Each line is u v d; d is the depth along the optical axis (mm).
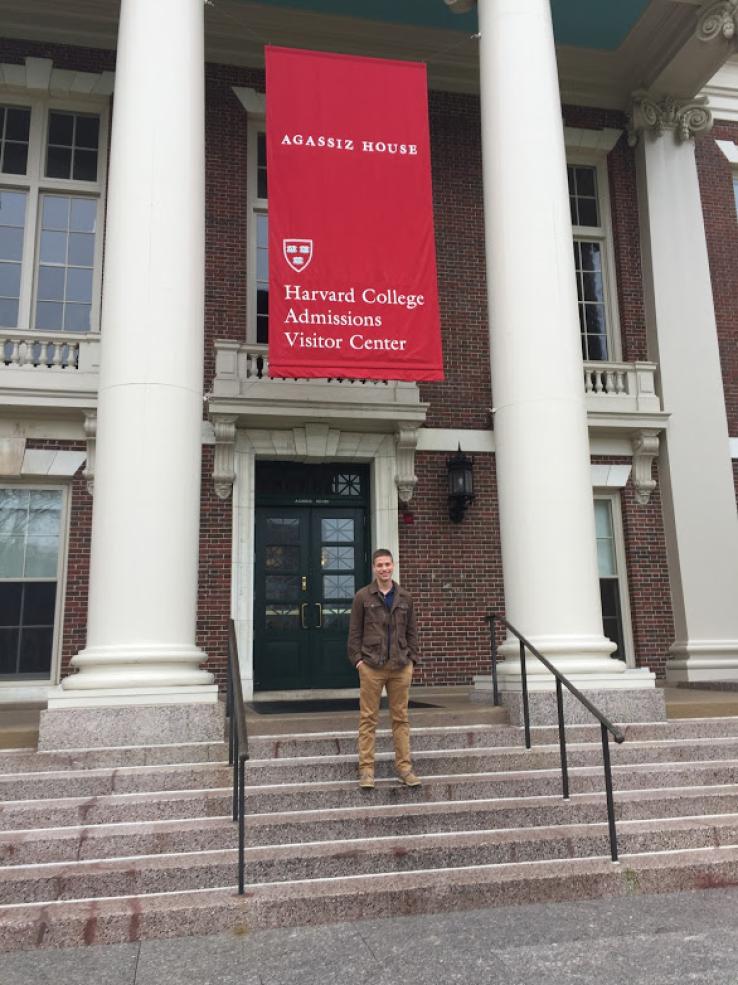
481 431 12977
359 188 9125
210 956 4285
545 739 7250
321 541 12789
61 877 4891
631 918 4738
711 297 14148
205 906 4684
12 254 12461
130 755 6398
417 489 12586
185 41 8445
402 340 8977
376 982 3895
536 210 8906
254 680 12164
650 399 13500
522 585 8250
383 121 9312
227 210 12828
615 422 13211
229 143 13078
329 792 5992
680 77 14156
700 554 13156
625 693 7703
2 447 11328
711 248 14594
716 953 4152
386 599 6402
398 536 12367
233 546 11727
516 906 5012
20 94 12742
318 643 12500
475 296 13477
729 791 6422
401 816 5711
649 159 14508
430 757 6652
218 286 12523
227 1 12859
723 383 14094
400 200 9195
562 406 8500
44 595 11516
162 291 7730
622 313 14211
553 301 8719
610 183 14773
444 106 14055
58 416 11570
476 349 13289
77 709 6570
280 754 6652
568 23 13594
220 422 11703
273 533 12695
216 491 11797
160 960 4242
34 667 11320
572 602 8094
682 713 8016
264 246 13242
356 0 12953
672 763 7016
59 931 4496
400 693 6301
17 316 12273
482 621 12414
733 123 15352
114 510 7285
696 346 13875
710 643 12781
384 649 6246
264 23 13281
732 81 15414
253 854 5281
